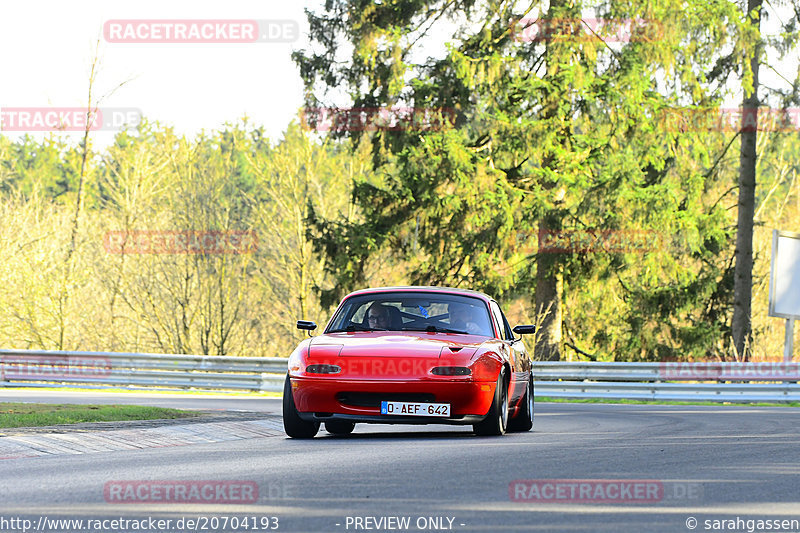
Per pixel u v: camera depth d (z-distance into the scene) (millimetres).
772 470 31172
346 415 40531
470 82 114562
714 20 116125
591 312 138000
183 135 176750
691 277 124000
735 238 128875
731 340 121312
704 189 125188
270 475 28984
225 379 94312
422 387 40156
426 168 115438
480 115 118875
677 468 31422
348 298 46781
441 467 30875
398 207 124000
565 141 119500
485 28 118875
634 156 121938
